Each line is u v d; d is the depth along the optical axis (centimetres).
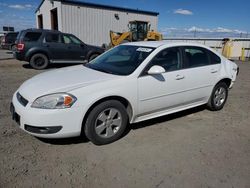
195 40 2689
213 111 526
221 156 337
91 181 276
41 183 269
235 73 548
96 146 354
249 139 393
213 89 502
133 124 437
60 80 363
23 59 1076
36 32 1081
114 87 352
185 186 271
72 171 293
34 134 325
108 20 2533
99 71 402
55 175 284
